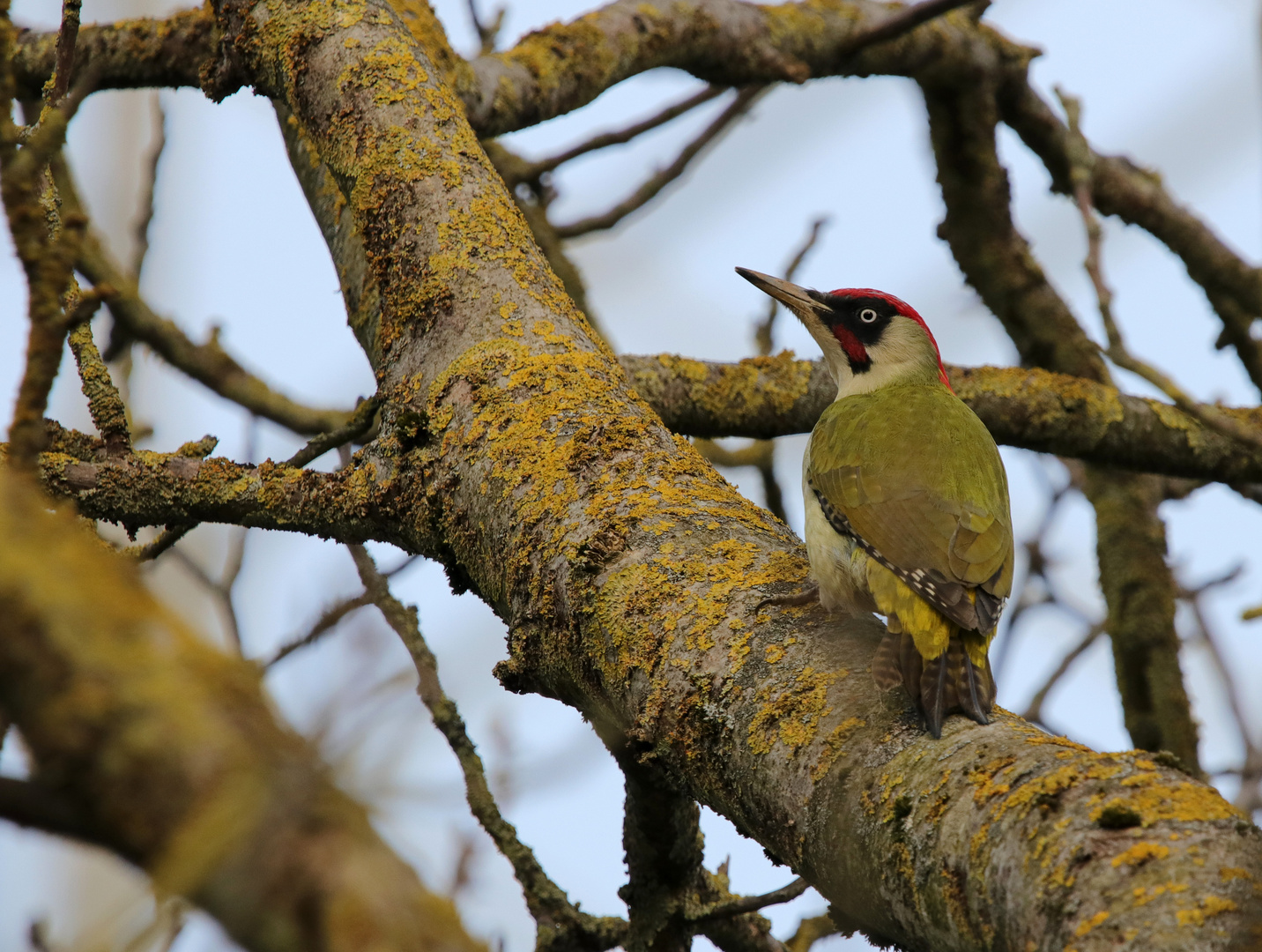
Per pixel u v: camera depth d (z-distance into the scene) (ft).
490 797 29.91
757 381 42.34
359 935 9.64
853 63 51.08
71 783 10.16
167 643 10.87
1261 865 15.55
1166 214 54.13
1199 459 45.91
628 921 30.63
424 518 28.22
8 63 18.69
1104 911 15.52
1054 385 44.93
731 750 21.50
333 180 38.86
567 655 24.63
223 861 9.81
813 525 33.24
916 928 18.37
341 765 10.82
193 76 44.24
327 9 35.06
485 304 29.94
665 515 24.97
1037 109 54.60
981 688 21.65
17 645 10.45
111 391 31.24
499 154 52.75
